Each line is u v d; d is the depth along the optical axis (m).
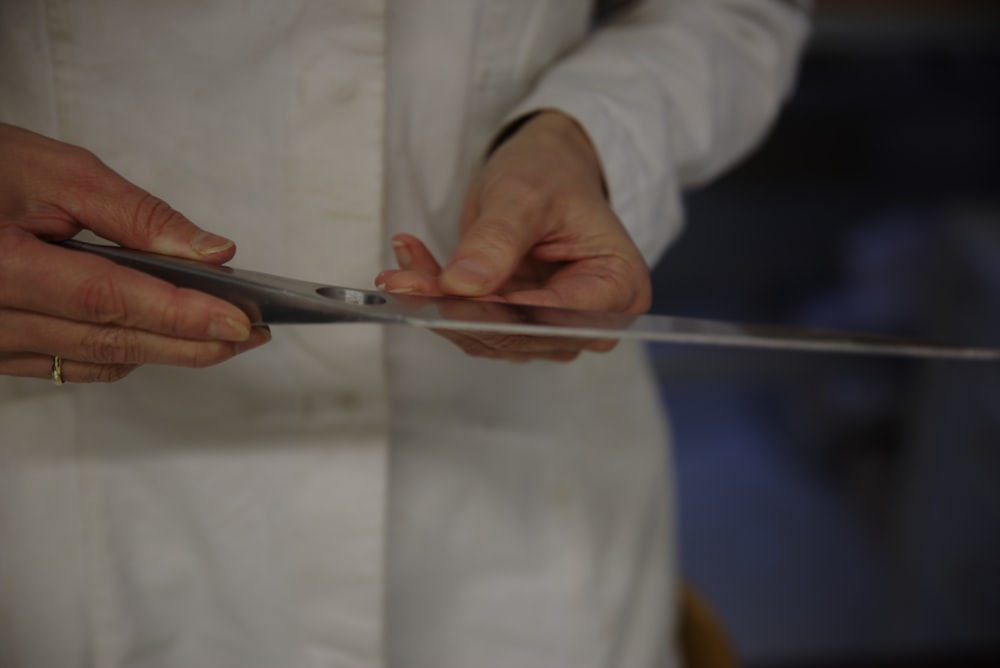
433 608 0.85
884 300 2.14
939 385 1.78
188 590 0.78
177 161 0.69
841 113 2.15
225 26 0.67
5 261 0.58
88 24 0.67
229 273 0.59
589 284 0.61
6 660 0.77
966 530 1.69
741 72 0.83
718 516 2.30
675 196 0.74
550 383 0.83
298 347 0.73
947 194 2.25
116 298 0.57
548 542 0.85
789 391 2.44
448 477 0.81
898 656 1.84
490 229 0.60
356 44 0.67
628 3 0.87
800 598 2.09
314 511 0.76
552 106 0.69
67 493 0.75
